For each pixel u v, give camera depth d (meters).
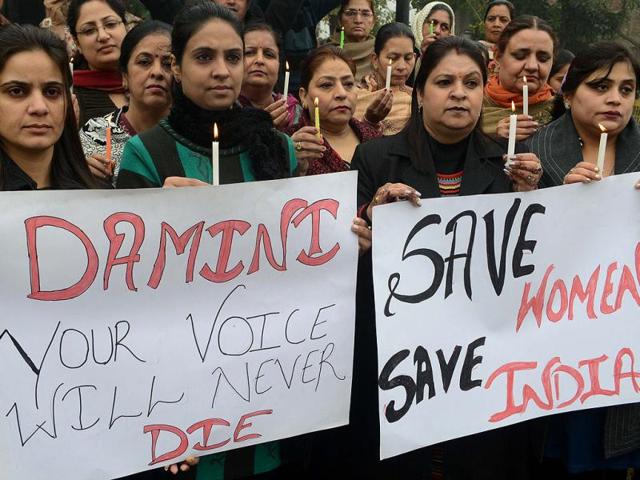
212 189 2.52
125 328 2.44
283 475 3.13
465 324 2.85
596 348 3.02
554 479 3.28
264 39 4.08
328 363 2.72
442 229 2.80
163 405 2.50
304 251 2.67
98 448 2.42
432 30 5.86
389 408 2.74
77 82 4.02
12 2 5.61
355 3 5.71
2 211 2.27
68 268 2.36
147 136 2.78
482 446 3.05
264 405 2.64
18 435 2.32
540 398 2.95
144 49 3.50
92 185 2.64
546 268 2.96
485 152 3.07
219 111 2.78
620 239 3.04
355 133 4.07
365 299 3.12
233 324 2.59
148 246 2.46
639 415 3.06
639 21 13.85
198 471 2.69
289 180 2.62
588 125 3.19
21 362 2.32
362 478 3.13
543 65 4.29
